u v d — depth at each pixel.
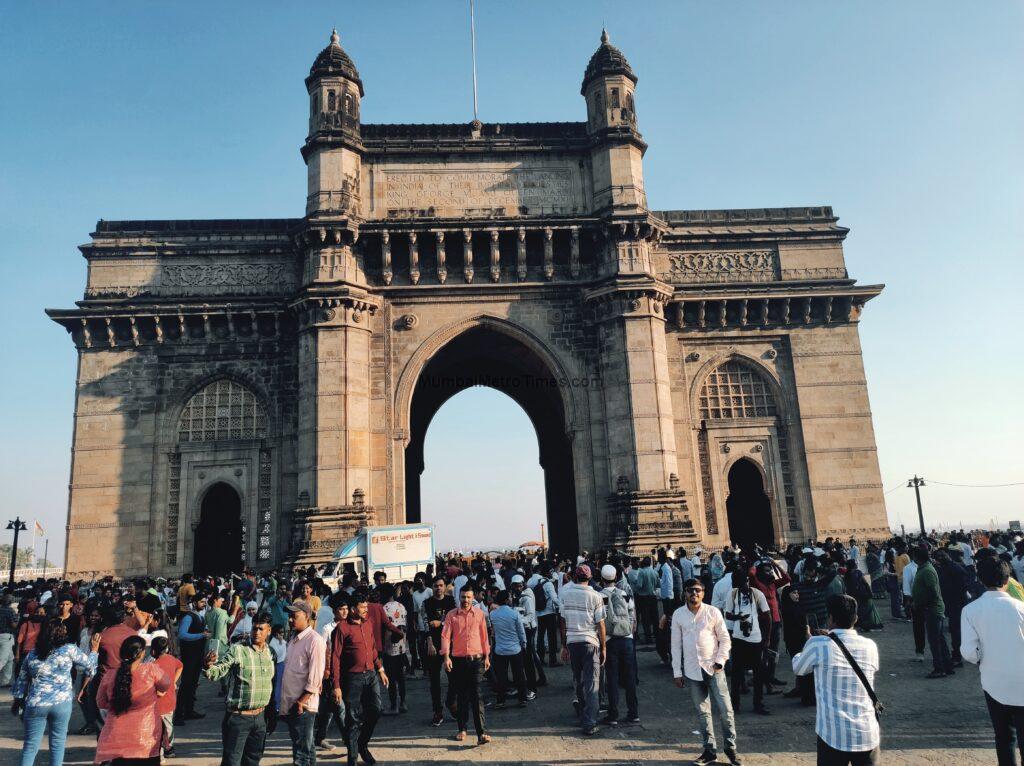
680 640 11.55
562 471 45.53
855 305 40.53
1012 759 8.51
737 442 38.91
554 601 20.66
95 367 36.81
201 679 21.91
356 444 33.88
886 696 14.70
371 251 37.06
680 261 40.81
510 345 40.28
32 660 11.10
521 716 14.87
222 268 38.44
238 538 38.41
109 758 9.27
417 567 29.41
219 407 37.12
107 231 38.53
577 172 39.22
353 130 38.06
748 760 11.16
